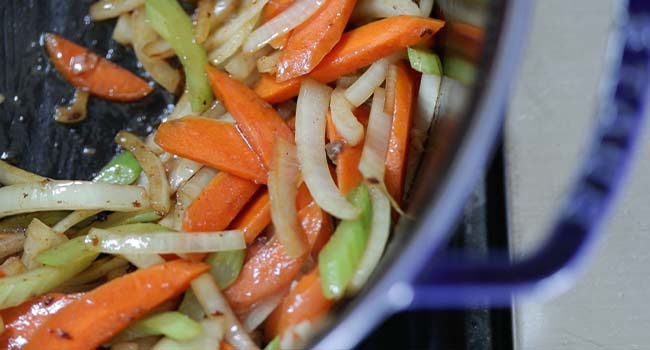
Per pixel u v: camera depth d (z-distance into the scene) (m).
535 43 0.45
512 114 0.44
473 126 0.33
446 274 0.33
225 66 0.43
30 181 0.42
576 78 0.45
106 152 0.44
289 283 0.39
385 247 0.38
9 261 0.40
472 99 0.34
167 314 0.39
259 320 0.39
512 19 0.33
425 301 0.33
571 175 0.43
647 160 0.43
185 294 0.39
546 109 0.44
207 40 0.43
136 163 0.42
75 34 0.45
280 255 0.39
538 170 0.43
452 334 0.41
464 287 0.33
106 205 0.41
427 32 0.40
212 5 0.43
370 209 0.38
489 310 0.41
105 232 0.40
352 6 0.41
